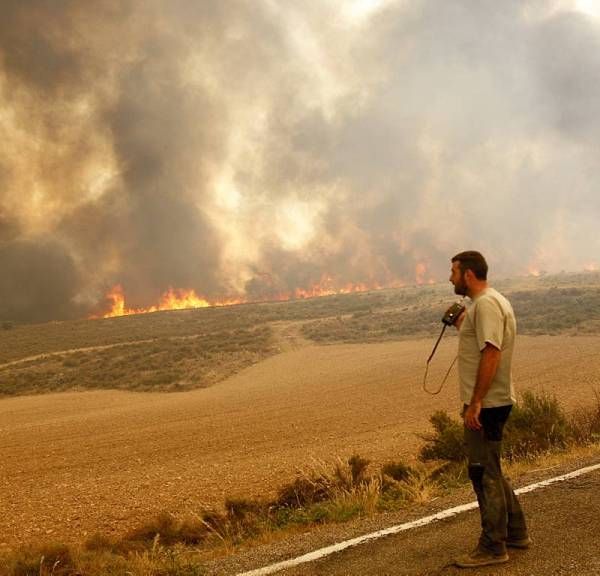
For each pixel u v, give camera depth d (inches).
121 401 1348.4
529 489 229.9
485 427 157.8
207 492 501.4
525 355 1411.2
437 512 209.9
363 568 162.4
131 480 576.4
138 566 222.1
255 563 181.0
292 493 383.2
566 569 147.3
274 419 887.7
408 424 750.5
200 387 1503.4
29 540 409.4
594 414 483.5
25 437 908.0
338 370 1487.5
